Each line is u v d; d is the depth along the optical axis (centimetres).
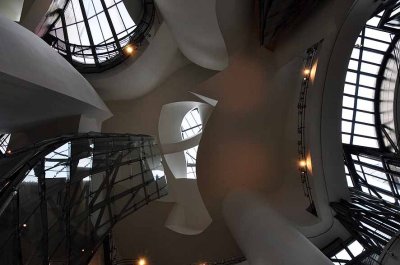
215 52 1116
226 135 1172
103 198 631
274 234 744
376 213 817
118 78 1408
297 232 759
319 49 834
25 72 568
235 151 1171
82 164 592
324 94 863
